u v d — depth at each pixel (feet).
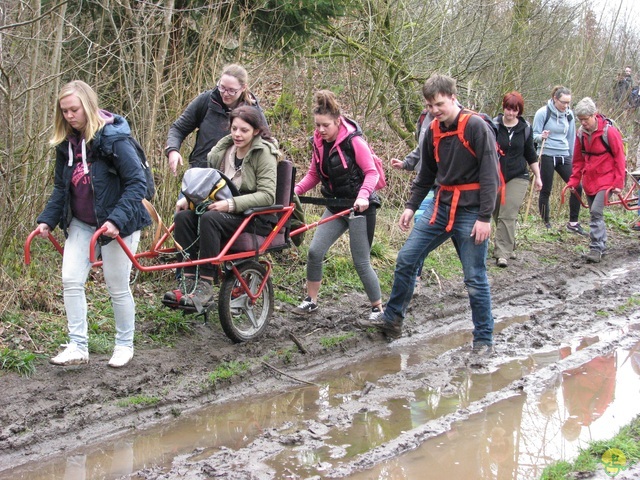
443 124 18.42
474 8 37.01
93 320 18.98
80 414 15.06
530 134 28.19
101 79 24.13
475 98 37.78
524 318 24.02
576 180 32.50
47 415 14.84
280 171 18.54
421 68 35.22
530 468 13.60
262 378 17.97
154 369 17.07
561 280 28.53
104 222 15.42
